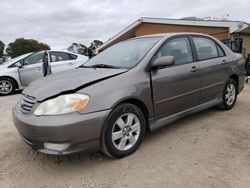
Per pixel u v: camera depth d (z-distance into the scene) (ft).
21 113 9.55
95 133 8.97
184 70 12.17
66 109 8.61
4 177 9.05
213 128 12.96
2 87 26.58
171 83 11.50
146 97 10.51
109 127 9.37
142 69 10.67
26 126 8.89
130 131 10.22
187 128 13.07
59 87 9.27
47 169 9.52
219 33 50.01
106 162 9.82
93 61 13.32
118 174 8.97
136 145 10.47
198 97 13.19
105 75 9.95
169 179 8.51
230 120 14.11
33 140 8.91
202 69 13.19
